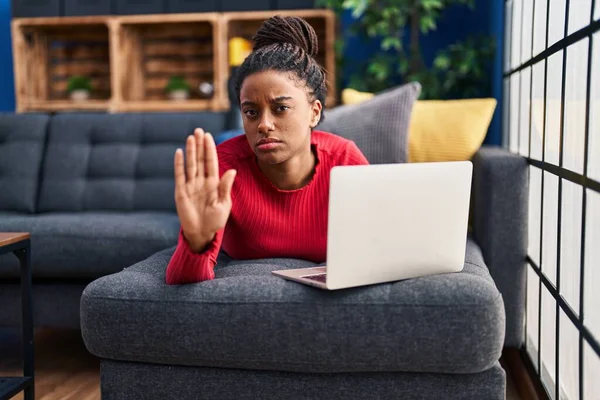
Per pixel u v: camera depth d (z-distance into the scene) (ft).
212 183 3.98
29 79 14.37
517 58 7.66
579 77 4.49
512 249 6.45
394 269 4.11
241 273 4.69
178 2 13.20
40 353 7.54
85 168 9.11
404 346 3.97
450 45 13.07
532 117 6.48
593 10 4.10
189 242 4.17
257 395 4.24
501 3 10.37
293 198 5.04
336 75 12.98
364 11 12.62
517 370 6.61
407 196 3.99
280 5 12.85
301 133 4.50
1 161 9.20
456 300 3.95
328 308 4.02
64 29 14.33
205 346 4.14
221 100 13.10
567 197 4.86
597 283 3.93
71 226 7.14
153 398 4.33
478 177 6.87
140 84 14.47
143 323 4.20
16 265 6.98
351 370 4.11
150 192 8.89
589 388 4.09
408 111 7.04
